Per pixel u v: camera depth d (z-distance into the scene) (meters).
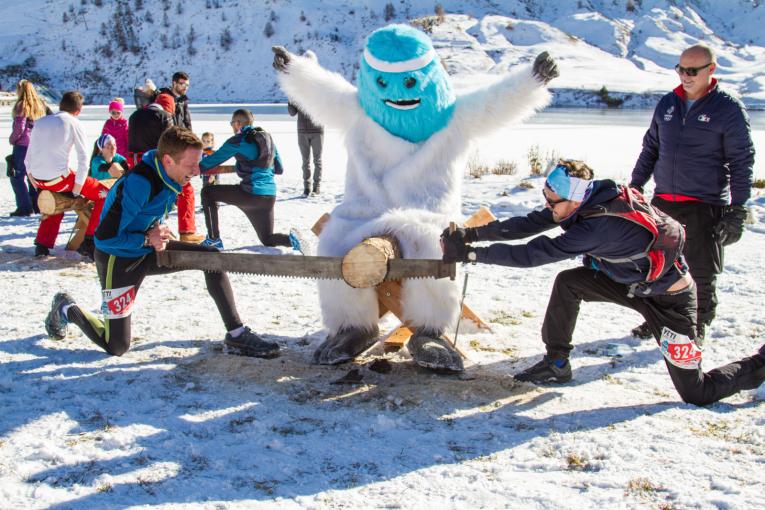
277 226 9.32
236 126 8.28
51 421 3.81
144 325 5.45
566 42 121.25
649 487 3.11
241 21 137.50
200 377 4.47
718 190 4.75
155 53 134.12
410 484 3.20
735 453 3.41
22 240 8.59
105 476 3.25
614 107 76.69
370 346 4.88
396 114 4.61
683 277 3.88
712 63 4.59
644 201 3.81
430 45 4.65
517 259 3.88
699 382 3.91
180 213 8.34
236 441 3.64
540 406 4.03
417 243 4.47
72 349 4.95
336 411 3.99
